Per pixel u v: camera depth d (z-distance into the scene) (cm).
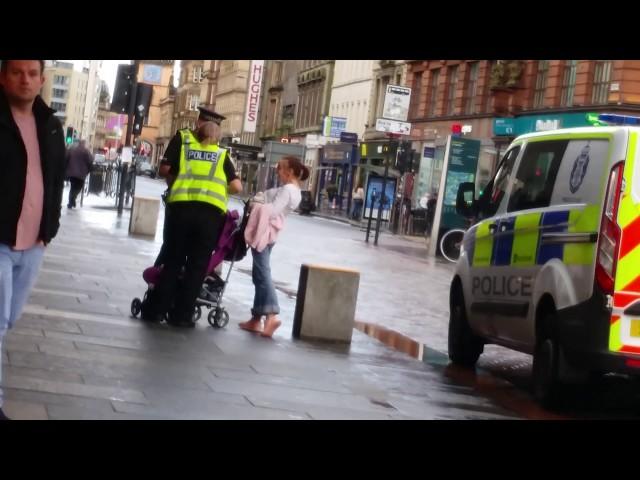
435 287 2788
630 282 1109
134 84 3862
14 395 895
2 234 786
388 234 6125
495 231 1407
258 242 1491
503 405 1188
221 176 1438
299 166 1527
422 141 7362
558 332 1168
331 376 1218
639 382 1289
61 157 809
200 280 1440
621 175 1118
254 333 1491
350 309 1526
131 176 4616
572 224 1180
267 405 999
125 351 1174
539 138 1362
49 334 1214
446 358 1552
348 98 10031
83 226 3127
